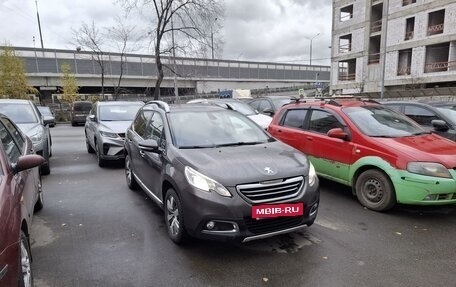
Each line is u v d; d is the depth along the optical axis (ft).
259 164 13.42
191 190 12.74
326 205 18.79
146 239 14.69
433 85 106.83
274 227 12.84
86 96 157.99
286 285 11.23
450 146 17.61
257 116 37.01
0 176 10.22
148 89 169.78
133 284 11.34
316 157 21.24
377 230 15.44
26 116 28.25
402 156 16.61
